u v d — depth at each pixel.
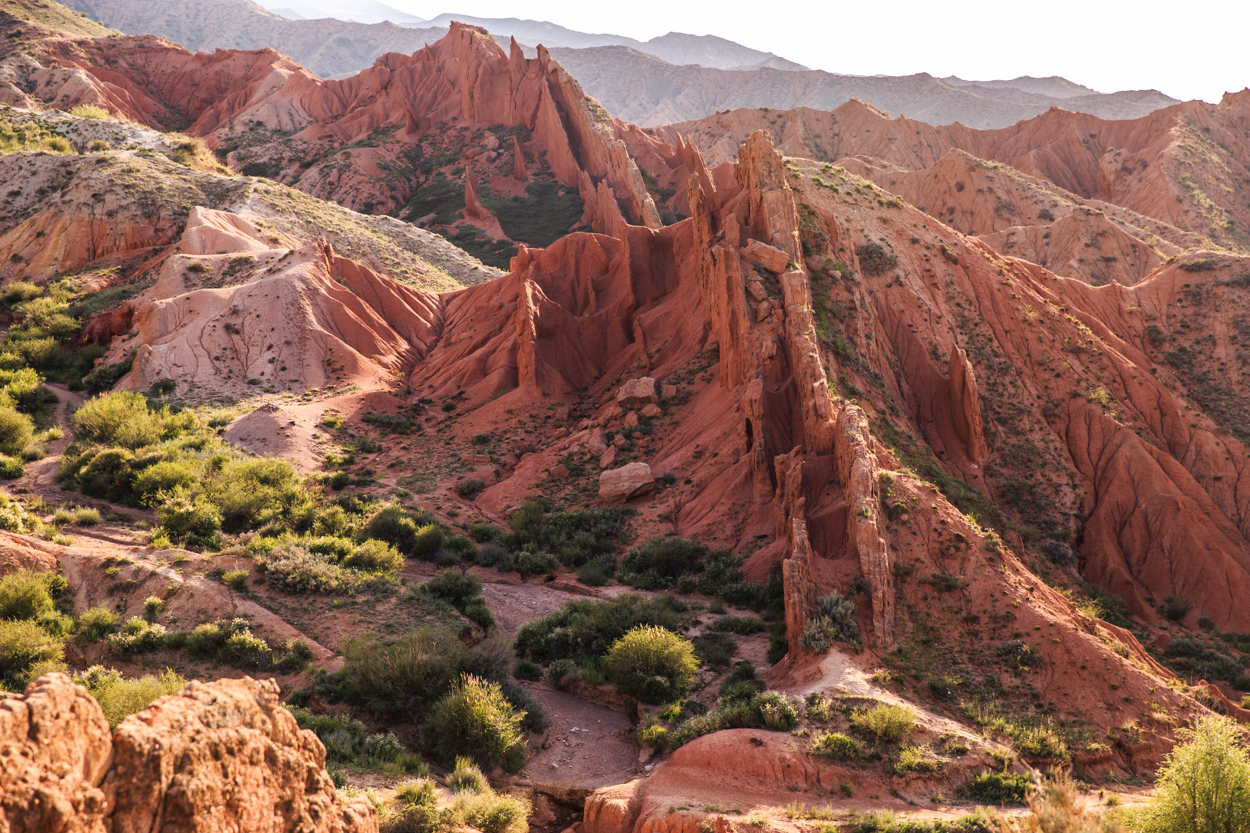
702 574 44.16
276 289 78.00
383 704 27.50
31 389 65.56
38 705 9.42
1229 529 52.56
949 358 58.69
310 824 13.12
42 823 9.12
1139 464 55.09
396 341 81.81
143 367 70.25
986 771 23.59
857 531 34.69
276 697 13.30
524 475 57.81
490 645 31.88
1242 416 64.25
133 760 10.29
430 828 19.09
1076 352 63.56
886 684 28.14
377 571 39.38
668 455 56.44
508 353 74.06
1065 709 27.89
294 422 63.31
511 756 25.78
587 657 34.06
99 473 48.88
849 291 59.47
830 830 18.84
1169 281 75.25
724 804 20.75
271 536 43.19
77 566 33.88
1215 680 39.59
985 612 32.41
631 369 70.50
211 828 11.07
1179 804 18.88
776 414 50.38
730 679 31.75
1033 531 51.94
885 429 50.34
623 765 26.55
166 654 29.61
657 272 77.00
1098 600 47.81
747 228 61.94
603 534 49.50
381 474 59.22
